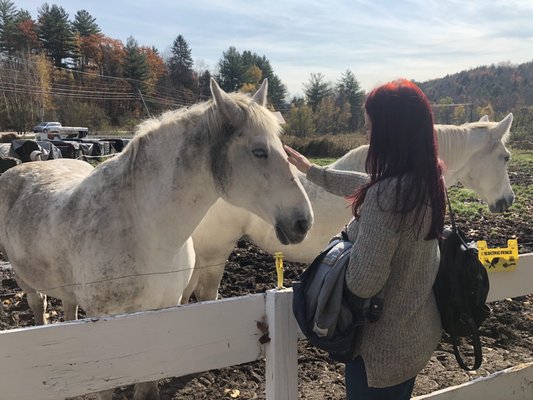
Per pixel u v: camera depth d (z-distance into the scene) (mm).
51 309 4738
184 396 3398
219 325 1840
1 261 6234
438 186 1599
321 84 71938
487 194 4848
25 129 53531
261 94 2748
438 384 3533
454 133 4527
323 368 3783
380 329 1683
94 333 1611
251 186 2467
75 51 84688
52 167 3729
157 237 2586
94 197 2713
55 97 59750
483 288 1810
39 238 2980
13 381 1514
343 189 2229
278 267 2010
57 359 1564
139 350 1694
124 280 2580
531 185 15625
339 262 1671
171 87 79188
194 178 2543
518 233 8414
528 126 53781
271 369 1948
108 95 66688
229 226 3812
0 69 58188
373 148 1664
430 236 1618
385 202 1540
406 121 1588
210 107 2506
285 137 33500
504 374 2625
